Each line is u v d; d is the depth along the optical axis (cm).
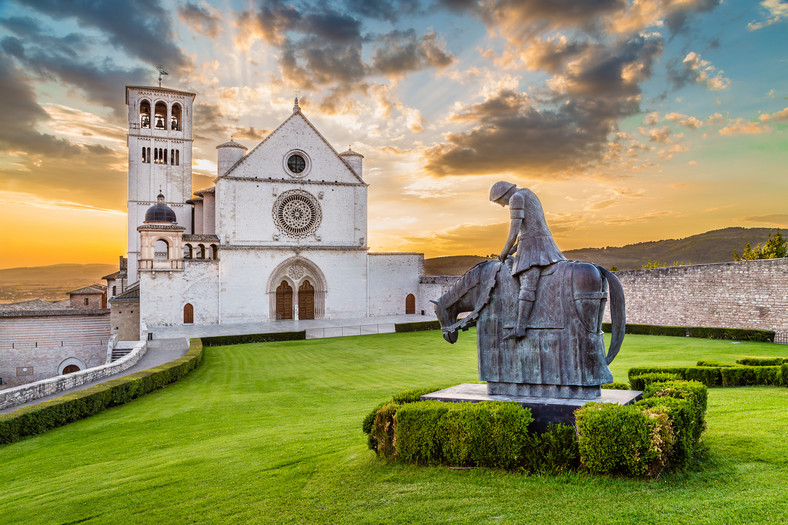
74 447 1836
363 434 1516
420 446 1083
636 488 897
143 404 2620
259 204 7050
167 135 8506
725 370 2161
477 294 1222
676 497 856
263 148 7100
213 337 5009
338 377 3105
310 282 7400
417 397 1232
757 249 7294
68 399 2303
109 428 2106
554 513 838
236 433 1792
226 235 6875
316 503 984
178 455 1494
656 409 964
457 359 3794
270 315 7031
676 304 4669
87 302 9662
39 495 1261
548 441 1009
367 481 1051
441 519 862
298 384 2922
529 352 1146
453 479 1005
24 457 1766
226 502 1047
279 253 7075
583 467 980
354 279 7525
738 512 790
